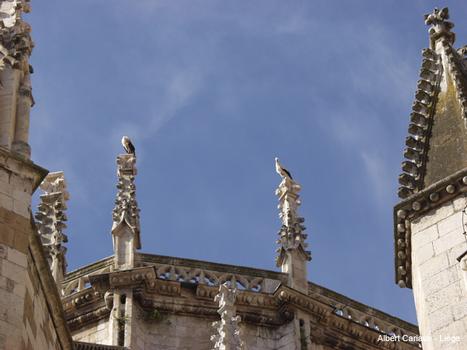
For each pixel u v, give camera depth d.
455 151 38.69
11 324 30.38
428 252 36.56
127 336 53.50
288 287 56.66
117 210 58.50
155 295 55.62
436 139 39.47
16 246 31.70
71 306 55.66
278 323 56.41
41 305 33.50
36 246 32.88
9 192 32.47
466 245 35.84
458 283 35.31
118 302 54.66
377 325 59.31
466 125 39.00
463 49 42.41
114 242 57.66
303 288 58.19
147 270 55.56
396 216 37.88
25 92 35.50
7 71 35.56
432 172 38.66
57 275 47.19
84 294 55.62
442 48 41.75
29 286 32.31
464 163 38.12
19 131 34.38
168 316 55.31
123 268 56.56
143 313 55.00
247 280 57.91
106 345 50.06
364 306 59.50
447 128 39.53
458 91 39.97
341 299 59.38
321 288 59.34
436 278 35.84
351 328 57.69
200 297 56.09
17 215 32.22
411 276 38.00
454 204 36.94
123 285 55.12
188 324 55.34
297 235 59.88
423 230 37.09
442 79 41.06
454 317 34.78
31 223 32.62
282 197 61.22
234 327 43.50
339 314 58.03
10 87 35.16
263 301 56.66
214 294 56.25
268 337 56.03
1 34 36.44
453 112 39.88
